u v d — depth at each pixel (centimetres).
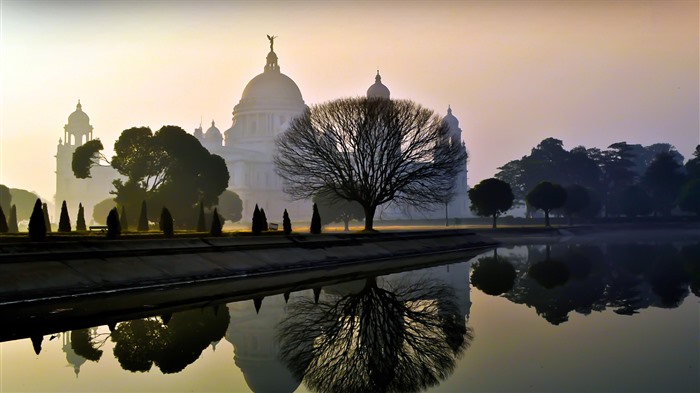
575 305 3516
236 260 5275
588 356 2378
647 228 14825
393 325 3048
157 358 2469
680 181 17625
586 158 18675
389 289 4300
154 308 3481
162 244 4975
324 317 3253
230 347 2638
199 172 8075
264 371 2288
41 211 4672
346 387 2100
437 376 2177
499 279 4850
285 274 5253
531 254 7606
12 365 2341
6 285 3597
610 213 18500
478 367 2269
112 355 2491
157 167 7894
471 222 17088
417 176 8531
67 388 2092
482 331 2859
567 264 6072
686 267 5538
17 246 4047
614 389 1975
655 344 2552
